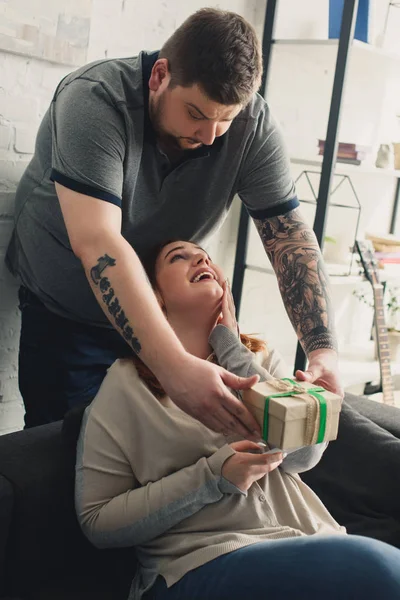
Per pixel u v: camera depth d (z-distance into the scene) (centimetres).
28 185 183
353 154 296
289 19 297
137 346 124
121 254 131
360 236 365
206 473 132
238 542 132
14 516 139
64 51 205
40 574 145
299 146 319
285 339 340
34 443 152
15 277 208
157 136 157
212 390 116
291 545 125
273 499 146
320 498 169
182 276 157
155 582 136
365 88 343
